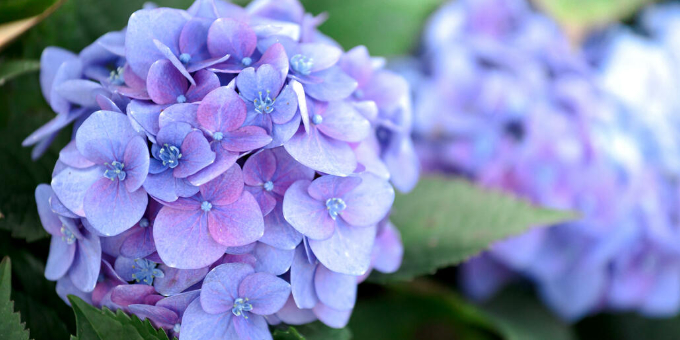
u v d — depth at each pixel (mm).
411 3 751
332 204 559
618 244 733
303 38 599
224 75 562
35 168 616
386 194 572
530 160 731
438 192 692
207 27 564
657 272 755
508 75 744
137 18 558
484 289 774
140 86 564
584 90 739
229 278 546
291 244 552
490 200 687
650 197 730
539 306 784
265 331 562
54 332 603
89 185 551
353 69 600
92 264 552
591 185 726
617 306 779
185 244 542
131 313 558
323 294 572
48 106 646
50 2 610
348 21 744
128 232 552
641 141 747
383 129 610
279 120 549
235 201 546
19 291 608
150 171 542
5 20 615
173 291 550
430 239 677
